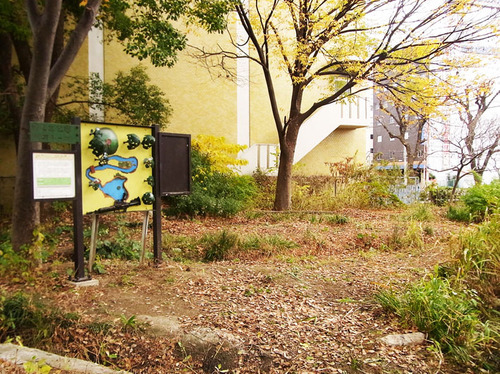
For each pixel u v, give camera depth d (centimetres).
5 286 511
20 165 623
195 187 1209
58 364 358
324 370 379
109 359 394
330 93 1839
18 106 1059
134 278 583
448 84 1184
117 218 1027
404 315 478
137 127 604
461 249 651
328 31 1212
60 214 1061
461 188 1716
